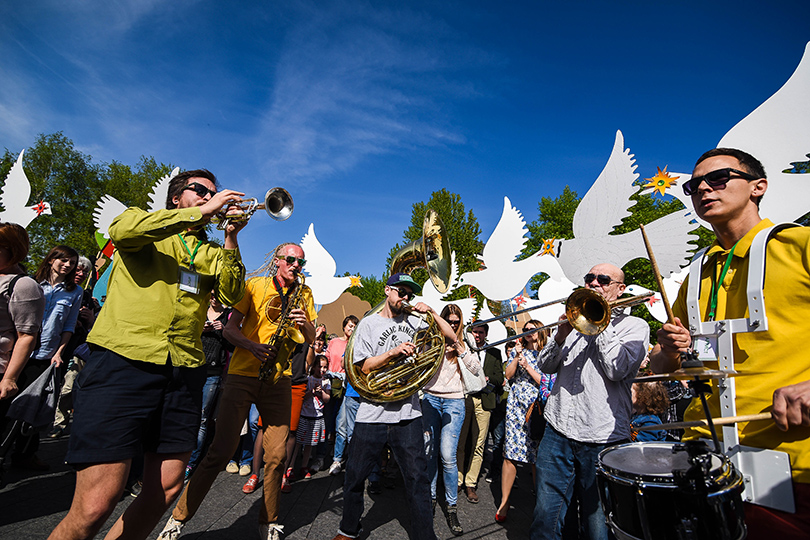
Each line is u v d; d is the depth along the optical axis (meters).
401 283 3.42
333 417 6.37
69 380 5.95
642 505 1.49
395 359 3.19
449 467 4.00
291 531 3.48
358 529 3.09
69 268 4.51
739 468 1.60
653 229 4.97
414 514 2.95
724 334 1.72
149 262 2.12
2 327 2.79
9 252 2.86
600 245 5.27
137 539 2.09
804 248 1.53
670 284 7.19
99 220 7.36
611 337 2.69
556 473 2.80
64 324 4.50
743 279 1.71
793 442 1.49
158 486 2.08
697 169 1.91
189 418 2.17
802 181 3.65
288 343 3.25
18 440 4.19
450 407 4.16
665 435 3.73
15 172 7.81
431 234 4.20
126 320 1.99
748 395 1.61
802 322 1.53
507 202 8.16
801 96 3.70
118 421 1.86
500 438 5.64
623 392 2.76
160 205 6.55
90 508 1.79
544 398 4.02
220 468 2.88
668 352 1.83
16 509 3.29
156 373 2.01
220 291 2.41
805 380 1.50
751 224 1.80
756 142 3.85
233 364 3.14
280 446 3.10
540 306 3.12
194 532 3.22
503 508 4.09
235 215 2.34
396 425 3.13
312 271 9.15
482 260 8.09
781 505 1.48
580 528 3.12
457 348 4.14
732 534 1.39
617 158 5.30
